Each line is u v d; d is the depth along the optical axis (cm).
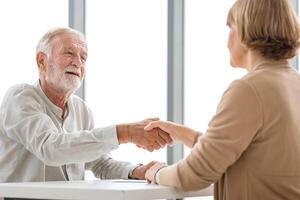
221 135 174
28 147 248
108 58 423
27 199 215
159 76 420
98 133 235
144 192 179
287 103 178
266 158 176
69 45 266
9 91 266
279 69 186
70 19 417
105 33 425
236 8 189
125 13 424
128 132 233
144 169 260
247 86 177
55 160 237
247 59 191
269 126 175
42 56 270
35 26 416
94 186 194
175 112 415
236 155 174
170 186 191
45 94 269
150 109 420
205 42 411
